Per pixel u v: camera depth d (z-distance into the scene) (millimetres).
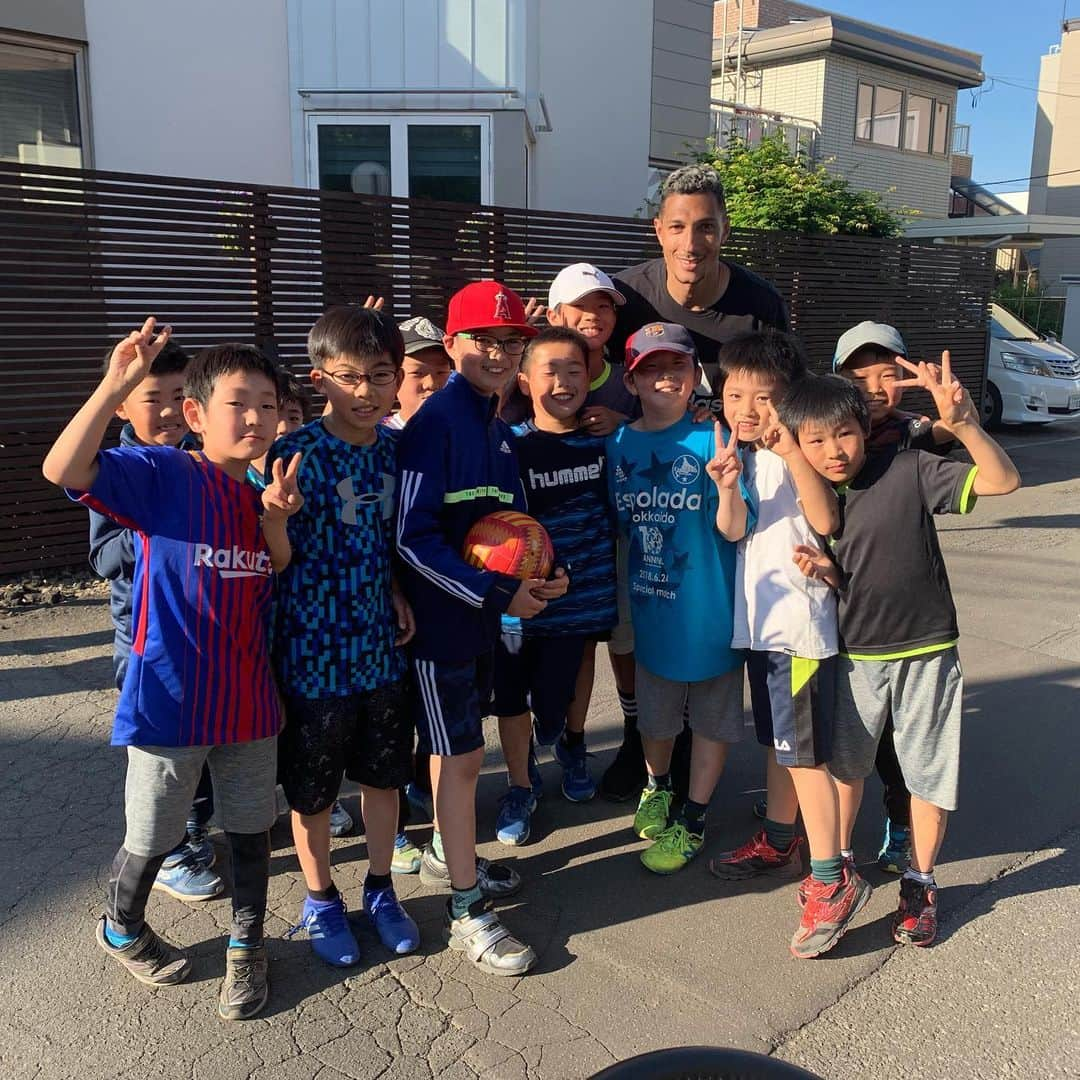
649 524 3119
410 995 2535
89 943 2701
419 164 8547
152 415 2740
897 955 2727
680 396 3109
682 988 2572
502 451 2803
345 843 3316
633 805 3623
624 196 11047
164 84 7867
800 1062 2303
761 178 11234
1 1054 2287
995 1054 2338
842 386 2600
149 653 2307
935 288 11109
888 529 2627
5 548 5691
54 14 7340
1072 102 29453
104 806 3412
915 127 22172
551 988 2568
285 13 8203
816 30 19859
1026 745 4094
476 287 2686
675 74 12461
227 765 2453
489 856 3264
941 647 2641
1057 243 28453
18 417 5562
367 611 2578
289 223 6352
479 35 8281
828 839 2715
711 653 3033
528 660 3270
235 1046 2332
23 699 4270
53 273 5535
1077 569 6840
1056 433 13891
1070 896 3012
